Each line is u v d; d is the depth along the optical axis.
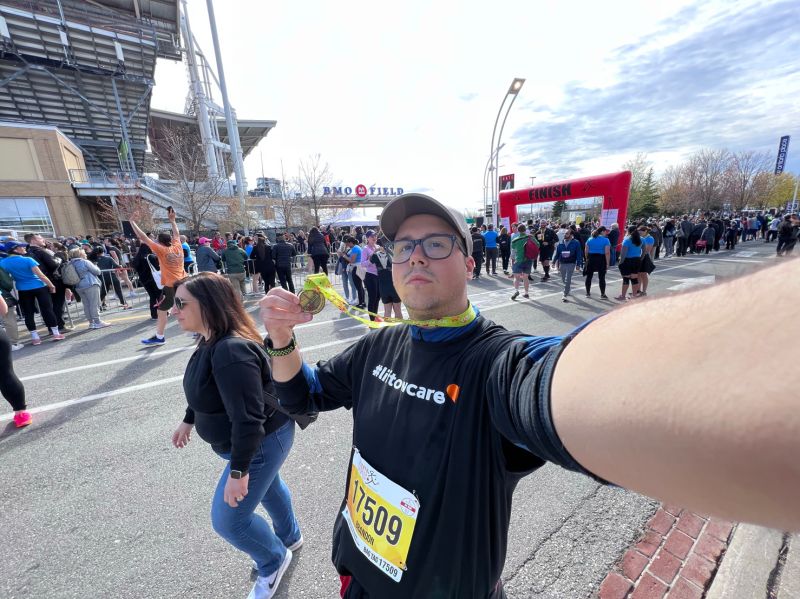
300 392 1.22
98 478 2.61
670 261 13.66
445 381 0.88
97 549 2.03
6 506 2.36
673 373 0.33
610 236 11.86
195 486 2.52
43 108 30.33
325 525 2.16
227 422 1.63
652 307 0.41
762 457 0.23
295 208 27.36
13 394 3.26
